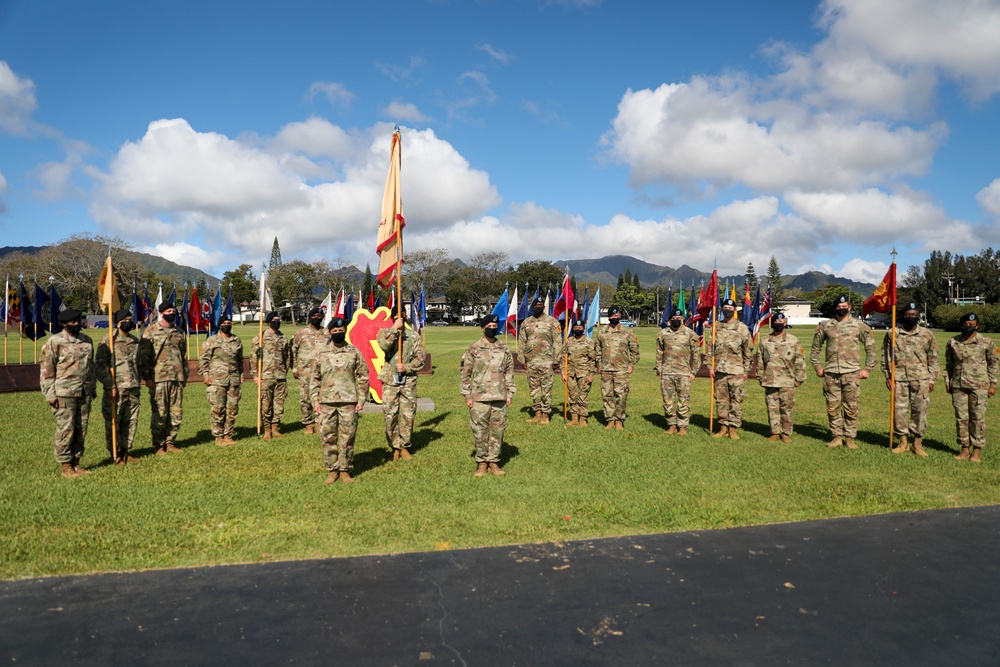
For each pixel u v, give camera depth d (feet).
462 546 19.12
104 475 27.37
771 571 17.12
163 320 32.30
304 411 37.86
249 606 15.02
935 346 31.48
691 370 37.01
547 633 13.69
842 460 30.17
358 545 19.17
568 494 24.45
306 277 302.45
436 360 90.63
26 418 41.78
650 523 21.26
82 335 28.30
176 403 32.42
